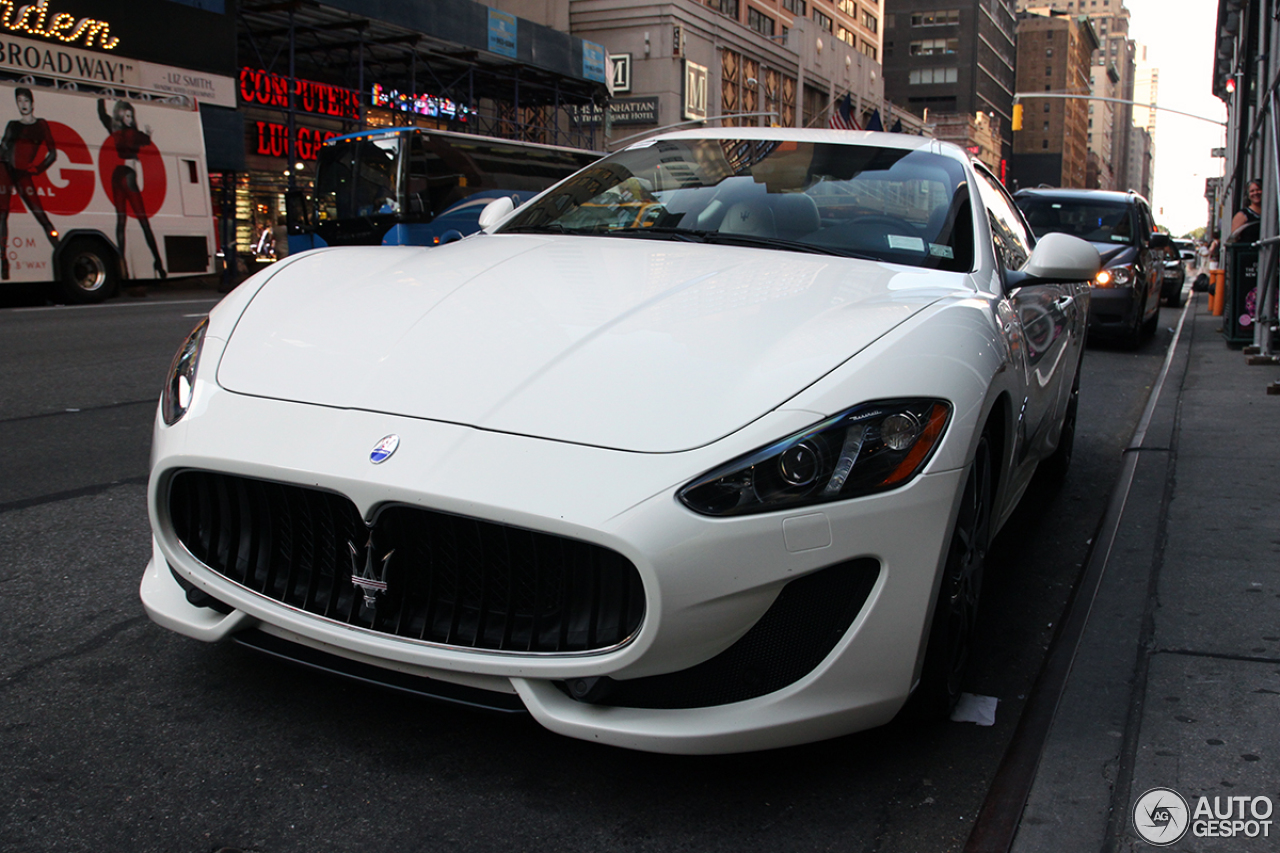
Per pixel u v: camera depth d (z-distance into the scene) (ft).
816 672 6.30
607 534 5.79
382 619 6.49
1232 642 8.55
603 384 6.56
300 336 7.61
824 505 6.10
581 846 6.02
